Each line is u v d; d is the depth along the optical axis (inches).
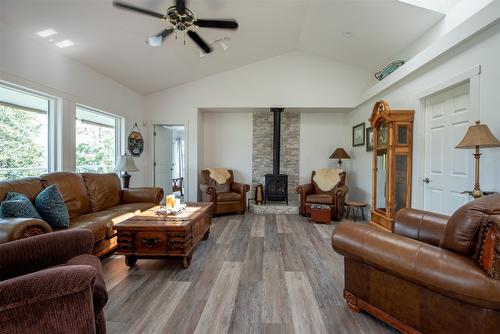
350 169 221.0
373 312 63.5
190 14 92.9
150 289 81.9
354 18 140.1
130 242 95.5
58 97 123.6
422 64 115.6
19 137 113.0
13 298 34.4
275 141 212.8
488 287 40.9
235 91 204.5
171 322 65.1
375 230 61.7
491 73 83.4
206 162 231.8
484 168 86.2
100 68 150.3
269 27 153.7
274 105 203.2
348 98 200.8
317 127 228.2
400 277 55.4
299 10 141.2
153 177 212.5
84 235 62.7
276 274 93.0
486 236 43.2
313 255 111.9
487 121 84.9
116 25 117.3
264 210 201.5
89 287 40.3
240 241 131.5
